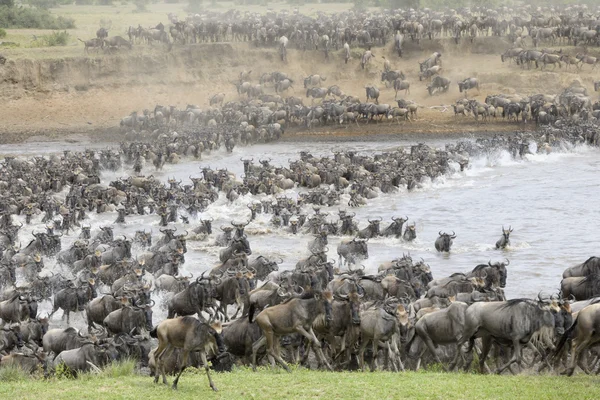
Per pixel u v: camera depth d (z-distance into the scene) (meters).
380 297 66.81
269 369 53.25
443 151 156.88
